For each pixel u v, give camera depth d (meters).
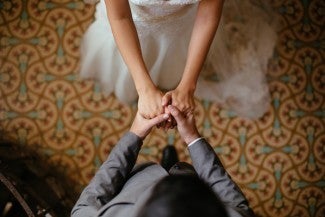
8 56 1.98
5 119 1.98
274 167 2.10
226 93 1.98
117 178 0.92
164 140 2.04
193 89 0.97
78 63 2.00
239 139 2.08
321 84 2.13
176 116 0.92
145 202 0.59
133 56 0.95
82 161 2.01
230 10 1.70
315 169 2.13
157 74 1.67
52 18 2.00
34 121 1.99
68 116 2.01
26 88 1.99
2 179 1.33
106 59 1.73
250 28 1.79
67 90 2.00
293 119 2.12
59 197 1.85
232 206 0.83
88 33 1.70
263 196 2.09
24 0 1.99
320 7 2.14
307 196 2.12
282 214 2.09
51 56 2.00
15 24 1.98
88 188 0.91
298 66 2.12
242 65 1.86
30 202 1.56
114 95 2.01
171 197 0.57
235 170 2.07
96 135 2.02
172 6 1.05
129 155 0.94
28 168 1.85
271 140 2.10
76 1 2.01
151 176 0.91
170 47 1.50
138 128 0.96
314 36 2.14
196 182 0.60
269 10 1.94
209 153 0.93
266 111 2.10
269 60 2.10
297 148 2.12
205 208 0.56
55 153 2.00
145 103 0.94
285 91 2.12
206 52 0.99
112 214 0.78
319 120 2.14
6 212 1.60
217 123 2.06
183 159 2.04
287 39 2.11
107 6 0.94
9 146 1.84
